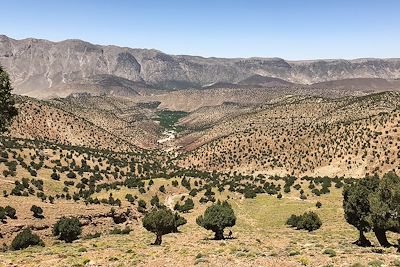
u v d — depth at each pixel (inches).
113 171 7691.9
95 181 6338.6
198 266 1355.8
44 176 5733.3
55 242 2970.0
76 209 3791.8
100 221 3777.1
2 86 1983.3
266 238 2380.7
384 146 7647.6
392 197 1708.9
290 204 4692.4
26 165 5856.3
